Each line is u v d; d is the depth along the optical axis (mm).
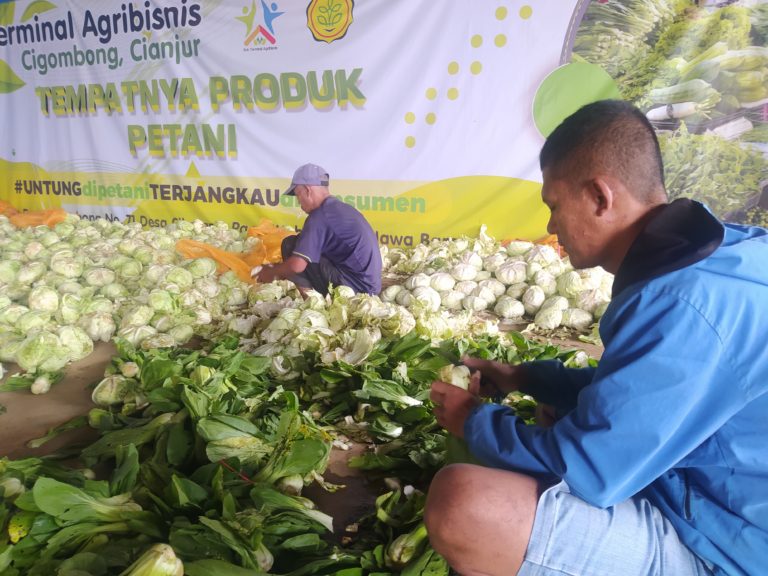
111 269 4848
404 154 5684
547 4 4883
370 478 2262
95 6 6734
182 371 2740
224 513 1710
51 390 3012
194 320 3818
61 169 7605
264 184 6383
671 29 4566
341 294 3662
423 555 1655
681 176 4762
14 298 4328
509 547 1396
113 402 2723
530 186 5316
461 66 5289
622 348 1271
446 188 5602
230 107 6336
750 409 1226
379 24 5453
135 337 3518
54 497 1621
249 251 5484
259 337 3604
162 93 6633
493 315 4531
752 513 1248
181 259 5121
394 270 5438
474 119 5352
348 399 2695
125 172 7152
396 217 5852
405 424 2529
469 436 1587
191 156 6703
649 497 1468
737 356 1194
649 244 1302
